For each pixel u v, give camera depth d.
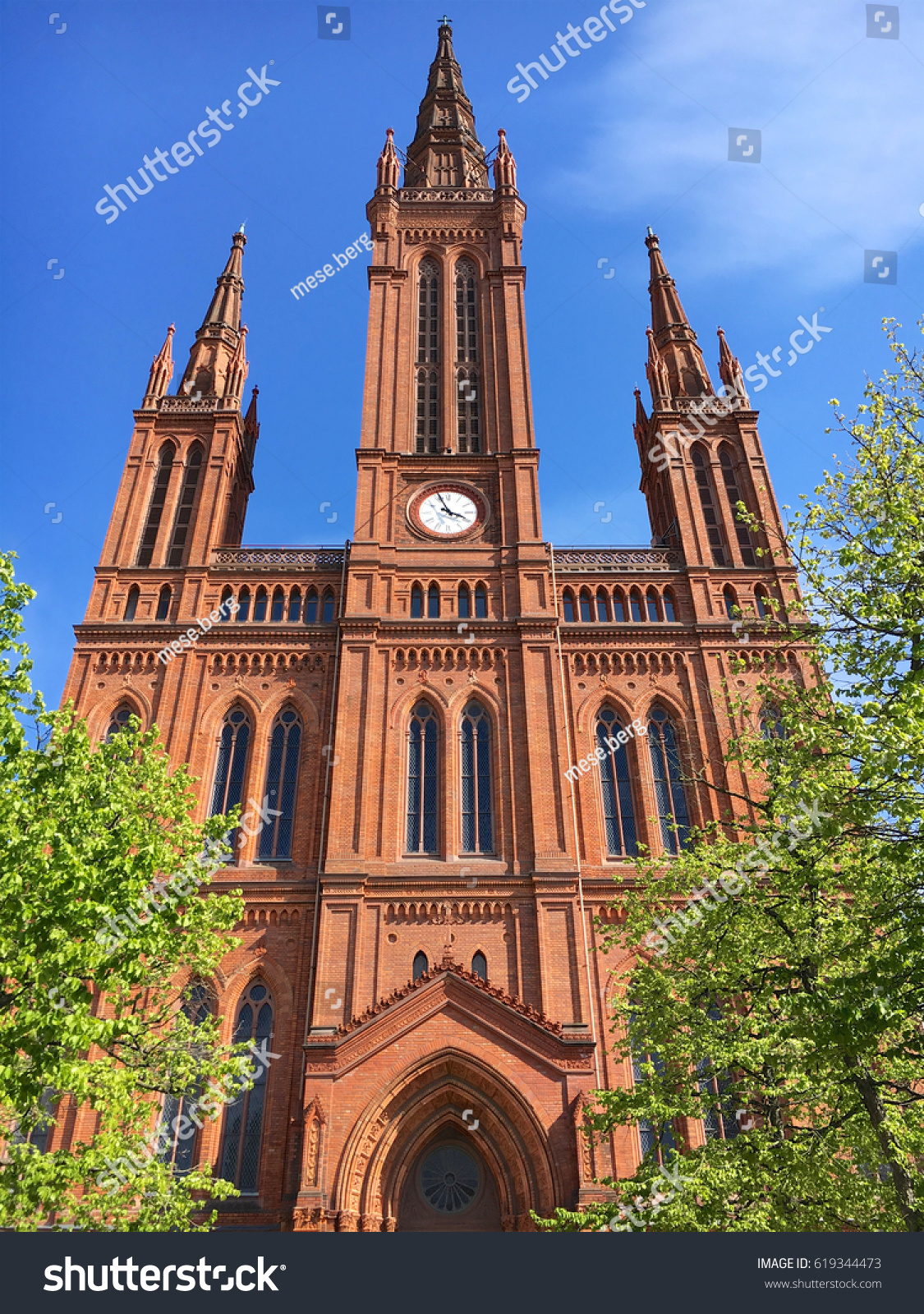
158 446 49.66
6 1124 28.67
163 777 28.94
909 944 17.20
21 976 19.70
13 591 23.64
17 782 22.28
